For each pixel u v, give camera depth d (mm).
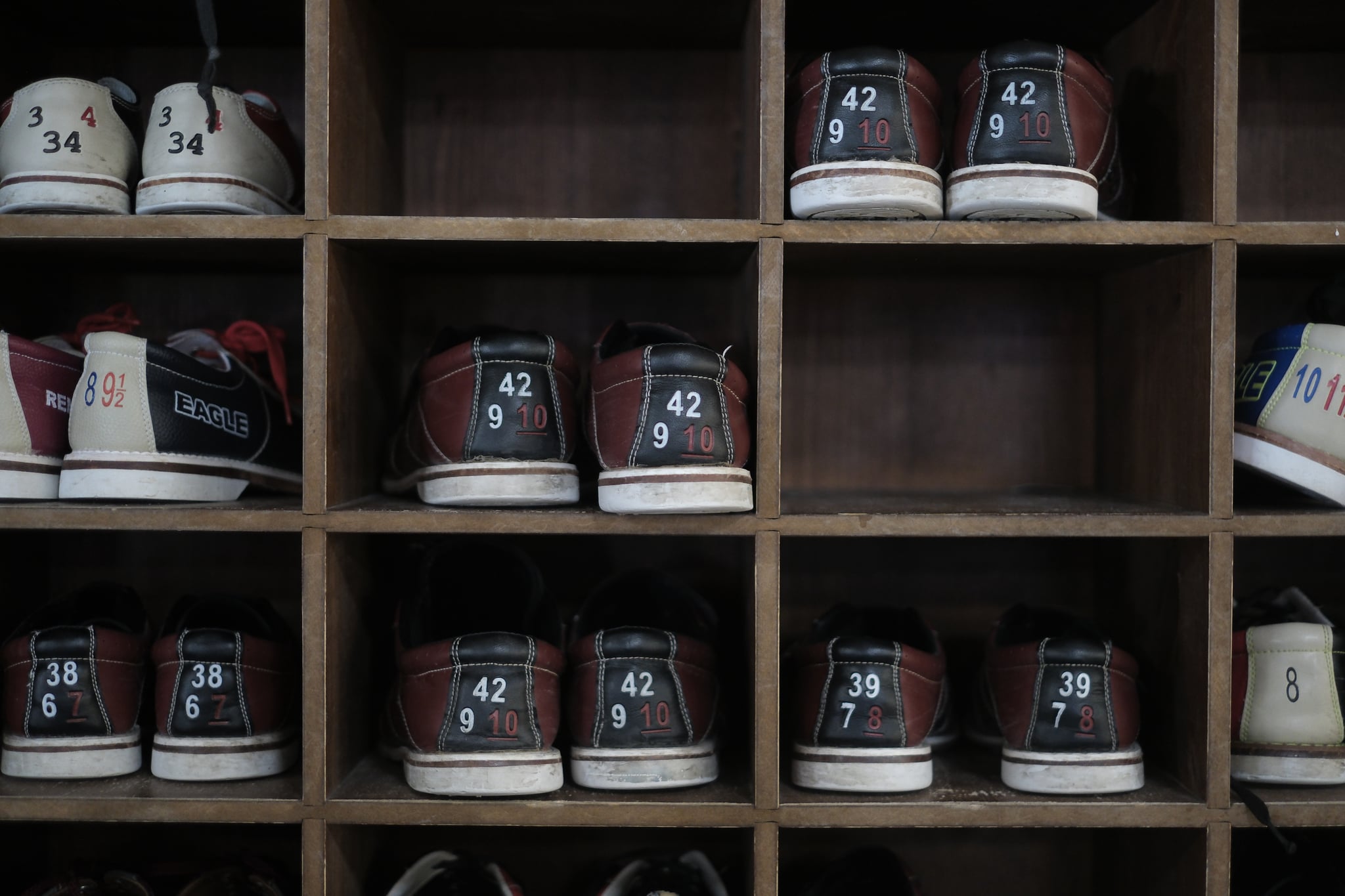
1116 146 1002
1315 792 954
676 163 1246
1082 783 941
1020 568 1262
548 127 1247
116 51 1246
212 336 1120
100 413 938
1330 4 1092
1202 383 949
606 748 938
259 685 981
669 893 983
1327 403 956
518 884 1026
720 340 1245
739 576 1245
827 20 1142
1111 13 1111
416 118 1244
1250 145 1252
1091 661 943
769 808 917
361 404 1055
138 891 1016
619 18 1146
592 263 1111
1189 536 931
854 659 942
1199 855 940
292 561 1253
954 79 1248
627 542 1254
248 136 1002
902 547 1266
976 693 1128
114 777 976
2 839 1119
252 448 1073
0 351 962
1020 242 936
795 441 1261
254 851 1241
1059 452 1262
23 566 1183
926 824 922
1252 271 1161
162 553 1250
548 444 956
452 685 909
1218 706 927
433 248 997
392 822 916
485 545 1075
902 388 1265
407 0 1089
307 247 931
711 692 992
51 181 949
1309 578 1255
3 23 1133
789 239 928
